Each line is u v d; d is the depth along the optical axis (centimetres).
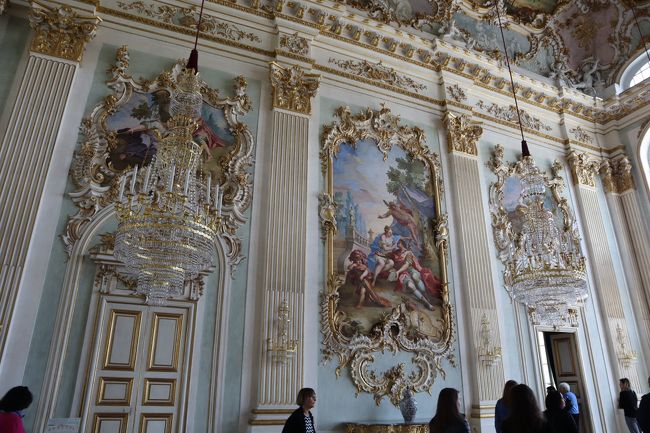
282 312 718
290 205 793
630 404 869
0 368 559
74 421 558
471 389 827
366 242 842
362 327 784
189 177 502
